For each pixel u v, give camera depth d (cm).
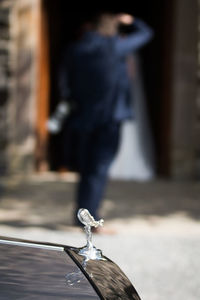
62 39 1160
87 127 630
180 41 1038
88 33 634
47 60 1059
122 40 634
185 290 482
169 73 1052
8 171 1038
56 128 691
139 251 589
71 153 649
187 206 821
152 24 1132
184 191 938
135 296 213
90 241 234
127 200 850
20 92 1038
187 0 1030
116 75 629
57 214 754
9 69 1030
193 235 662
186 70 1041
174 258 569
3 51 1026
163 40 1075
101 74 624
